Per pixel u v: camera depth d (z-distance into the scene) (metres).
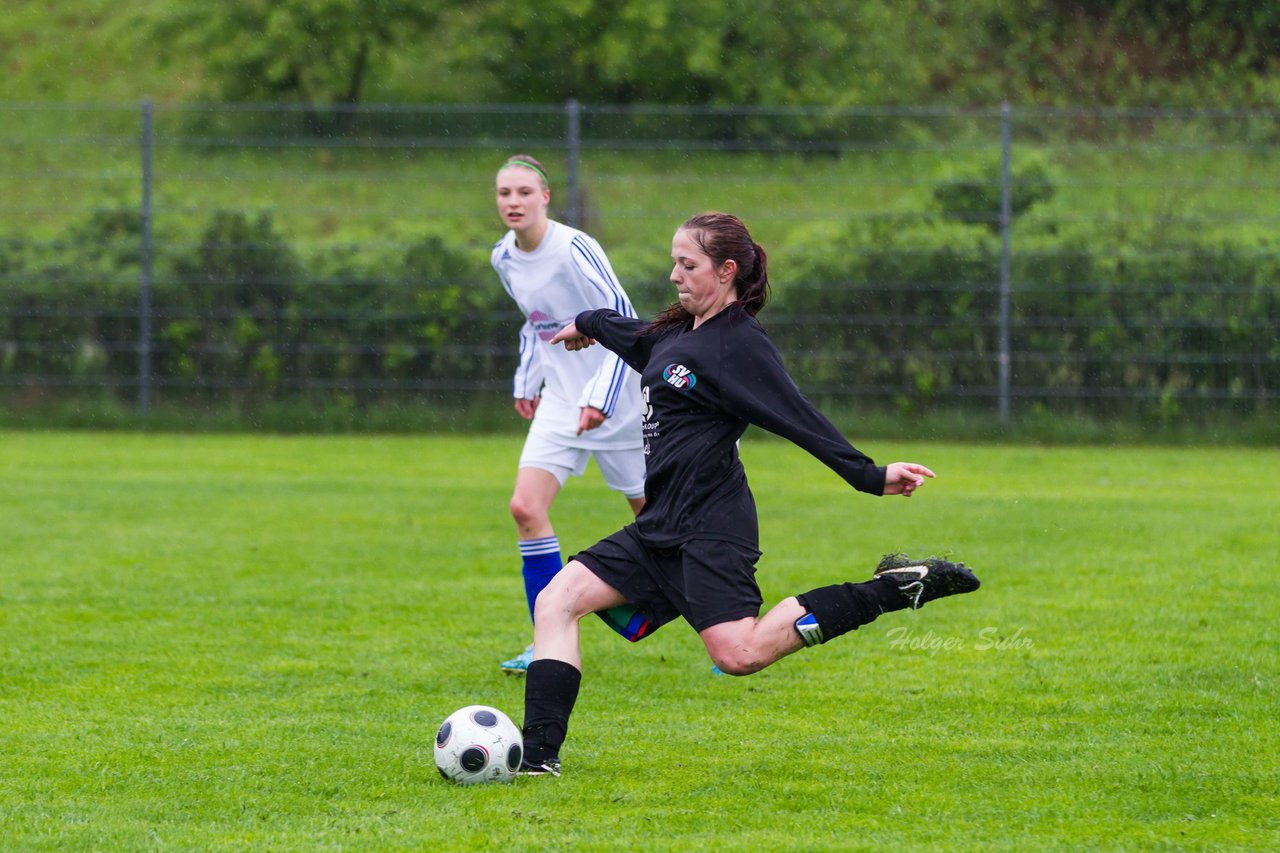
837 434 15.23
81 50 98.12
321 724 18.48
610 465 23.81
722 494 15.77
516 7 91.19
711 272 15.76
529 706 16.20
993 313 57.81
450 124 77.69
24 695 20.02
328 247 59.19
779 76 89.06
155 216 59.38
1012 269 57.78
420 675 21.41
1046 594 27.47
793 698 20.06
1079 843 13.74
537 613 16.39
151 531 34.91
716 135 76.19
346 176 65.31
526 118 77.38
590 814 14.72
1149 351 57.41
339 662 22.23
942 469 48.81
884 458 51.75
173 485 43.22
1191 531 35.22
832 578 29.23
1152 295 57.38
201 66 94.88
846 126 74.25
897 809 14.90
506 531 35.38
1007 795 15.41
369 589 28.12
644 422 16.38
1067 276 57.56
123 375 59.19
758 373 15.47
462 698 20.08
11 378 59.03
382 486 43.62
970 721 18.70
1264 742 17.47
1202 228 58.56
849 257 58.31
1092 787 15.70
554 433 23.52
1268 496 42.25
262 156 76.56
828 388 58.38
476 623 25.17
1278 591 27.62
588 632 24.69
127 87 94.06
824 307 58.28
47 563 30.53
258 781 15.90
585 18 90.81
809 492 42.84
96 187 73.69
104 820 14.50
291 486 43.41
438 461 50.25
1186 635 23.83
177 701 19.72
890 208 62.94
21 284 58.84
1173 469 49.34
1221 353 57.19
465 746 15.78
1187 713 18.98
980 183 59.41
